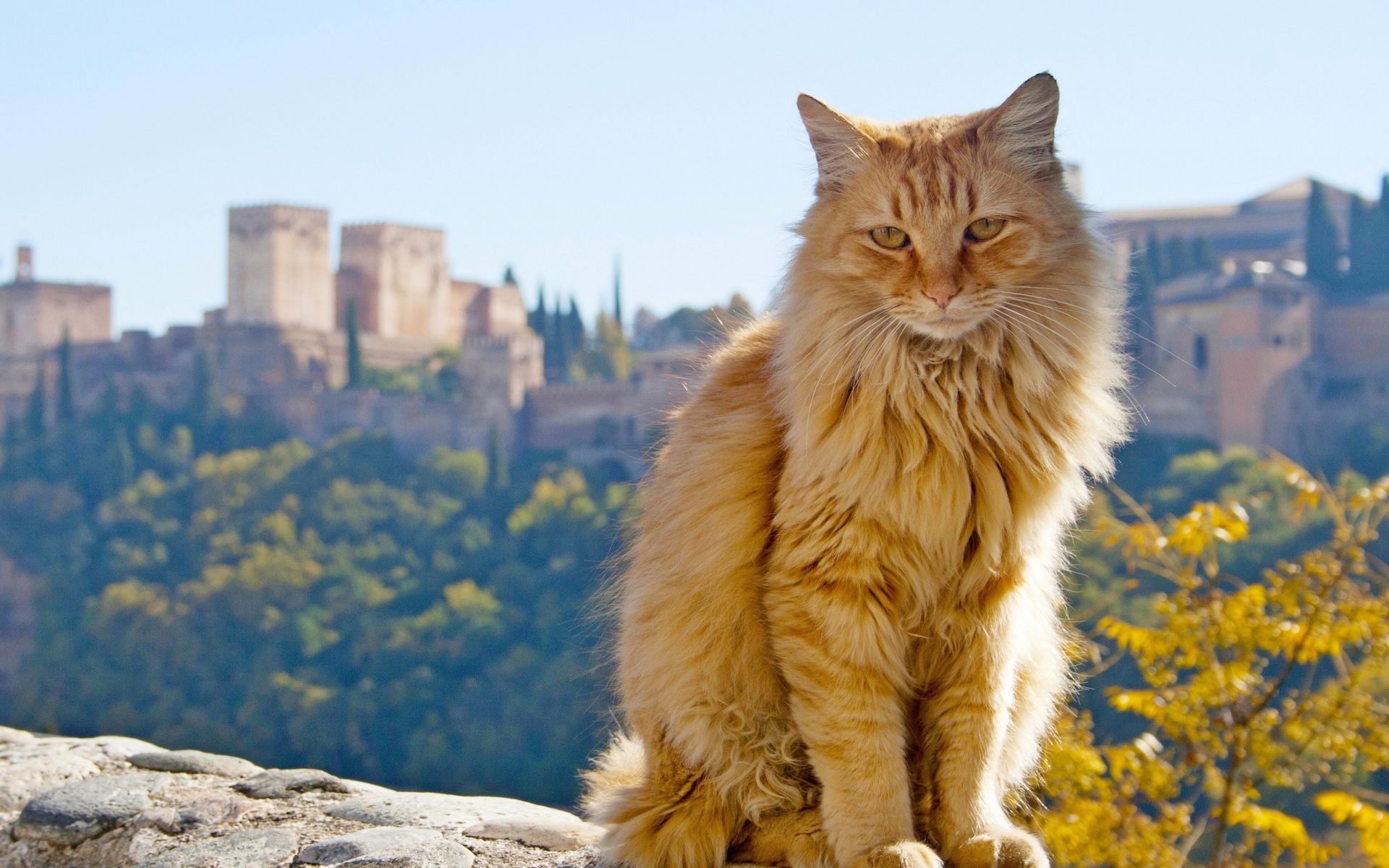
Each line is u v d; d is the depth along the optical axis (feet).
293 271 333.01
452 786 161.27
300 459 259.80
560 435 280.51
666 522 9.62
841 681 8.71
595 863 9.62
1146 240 315.58
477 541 229.45
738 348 10.46
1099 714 59.88
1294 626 16.55
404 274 355.15
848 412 8.84
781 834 9.14
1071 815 16.83
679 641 9.32
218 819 10.87
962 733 9.06
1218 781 17.02
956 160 9.41
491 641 192.65
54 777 11.95
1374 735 16.47
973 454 8.91
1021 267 9.17
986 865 8.36
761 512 9.26
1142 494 185.78
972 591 8.99
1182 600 16.97
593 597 11.99
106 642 214.48
